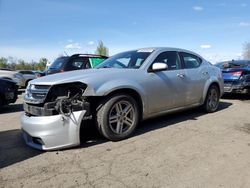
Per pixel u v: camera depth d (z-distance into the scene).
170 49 5.79
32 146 4.19
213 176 3.30
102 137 4.75
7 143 4.62
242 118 6.19
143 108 4.92
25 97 4.51
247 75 9.13
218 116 6.39
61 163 3.70
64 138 4.04
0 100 7.95
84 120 4.38
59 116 4.00
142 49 5.69
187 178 3.26
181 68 5.84
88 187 3.07
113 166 3.60
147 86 4.94
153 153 4.03
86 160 3.79
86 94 4.18
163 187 3.06
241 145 4.35
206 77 6.41
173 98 5.50
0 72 17.19
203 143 4.45
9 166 3.64
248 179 3.22
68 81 4.18
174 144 4.41
